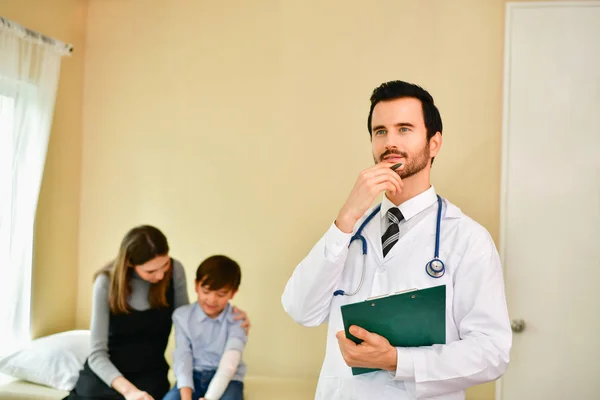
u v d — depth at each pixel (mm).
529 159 2830
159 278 2607
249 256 3119
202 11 3189
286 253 3088
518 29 2850
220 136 3164
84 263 3291
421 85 2953
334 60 3051
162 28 3229
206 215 3170
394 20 2992
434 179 2928
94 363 2547
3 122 2656
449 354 1371
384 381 1462
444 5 2941
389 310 1373
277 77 3109
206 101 3182
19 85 2729
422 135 1515
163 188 3219
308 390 2844
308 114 3078
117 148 3268
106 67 3279
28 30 2730
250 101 3137
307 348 3062
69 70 3201
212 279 2572
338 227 1472
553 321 2791
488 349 1375
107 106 3277
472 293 1441
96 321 2613
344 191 3039
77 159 3281
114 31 3273
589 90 2789
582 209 2785
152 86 3238
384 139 1523
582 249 2781
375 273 1549
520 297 2818
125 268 2598
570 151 2801
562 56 2812
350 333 1401
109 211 3271
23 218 2770
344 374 1516
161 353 2729
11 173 2689
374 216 1666
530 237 2820
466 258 1466
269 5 3121
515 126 2844
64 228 3203
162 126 3225
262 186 3119
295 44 3092
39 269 3039
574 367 2771
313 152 3070
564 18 2811
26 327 2842
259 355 3096
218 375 2523
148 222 3230
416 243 1540
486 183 2889
